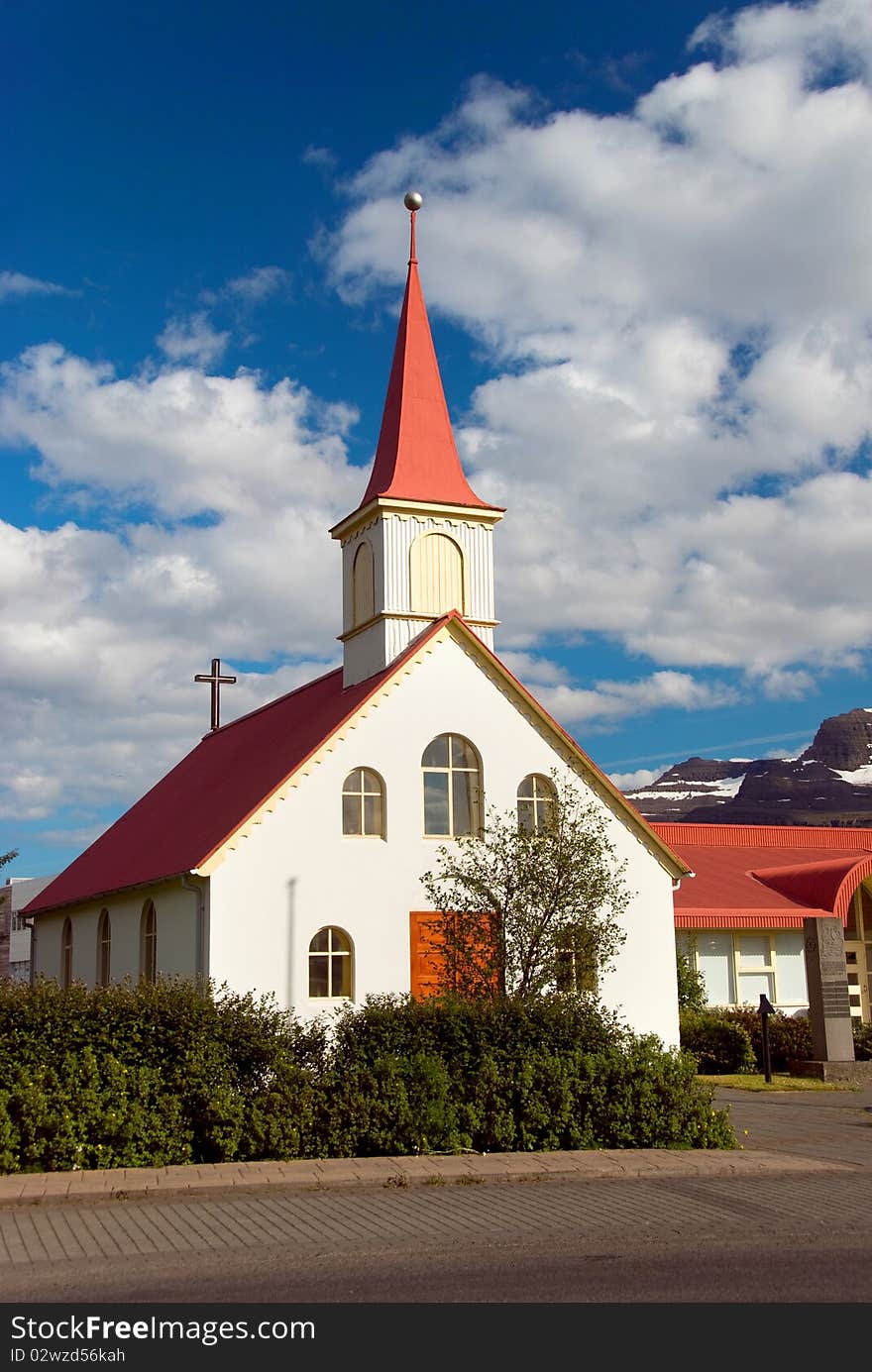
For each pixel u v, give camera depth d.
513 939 22.08
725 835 42.22
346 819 26.58
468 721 27.88
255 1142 16.42
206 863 25.12
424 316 33.72
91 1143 15.79
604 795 28.61
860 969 38.75
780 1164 16.61
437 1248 11.70
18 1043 16.06
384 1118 16.94
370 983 25.89
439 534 30.69
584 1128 17.75
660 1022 28.08
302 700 33.69
